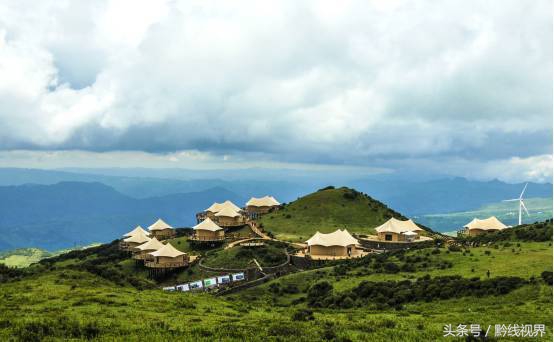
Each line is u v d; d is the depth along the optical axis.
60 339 35.56
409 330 43.38
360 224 168.62
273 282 95.31
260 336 37.97
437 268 83.75
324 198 187.88
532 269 71.88
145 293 59.38
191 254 144.25
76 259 157.75
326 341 37.50
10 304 48.16
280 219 176.25
